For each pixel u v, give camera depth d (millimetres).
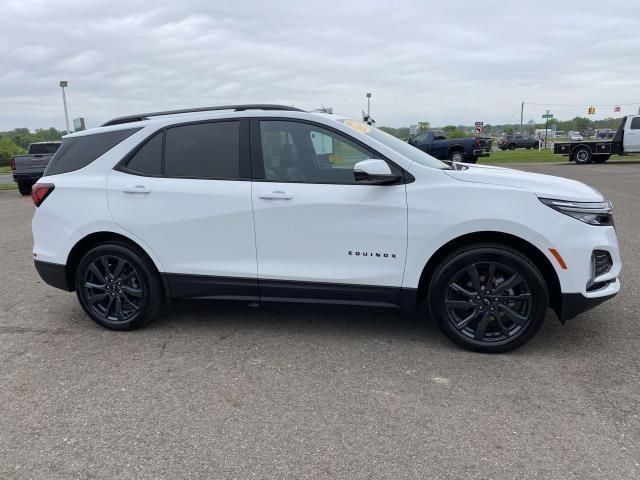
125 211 4316
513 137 60594
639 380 3451
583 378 3496
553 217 3650
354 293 4016
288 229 4027
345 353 3980
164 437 2939
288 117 4125
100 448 2854
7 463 2744
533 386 3404
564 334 4219
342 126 4035
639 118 23156
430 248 3822
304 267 4059
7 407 3303
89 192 4422
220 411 3197
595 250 3695
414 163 3910
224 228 4141
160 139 4363
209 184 4168
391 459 2701
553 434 2885
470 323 3924
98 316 4566
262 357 3945
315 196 3955
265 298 4211
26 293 5738
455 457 2705
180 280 4316
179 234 4234
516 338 3816
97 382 3607
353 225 3914
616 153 23969
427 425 2996
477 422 3016
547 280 3859
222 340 4289
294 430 2977
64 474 2645
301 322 4648
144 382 3590
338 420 3068
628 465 2613
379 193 3873
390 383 3492
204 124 4285
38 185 4629
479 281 3816
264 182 4082
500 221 3676
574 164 24547
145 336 4418
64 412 3229
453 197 3770
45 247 4613
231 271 4188
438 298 3893
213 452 2793
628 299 4973
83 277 4539
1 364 3926
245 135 4180
